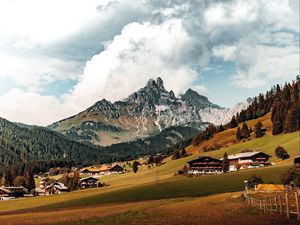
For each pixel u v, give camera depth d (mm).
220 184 136750
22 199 183750
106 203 123375
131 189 148750
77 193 180875
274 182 127812
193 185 140750
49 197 176500
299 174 109375
